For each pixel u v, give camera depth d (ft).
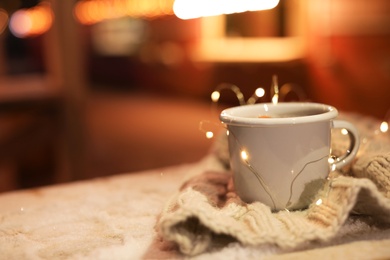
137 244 1.55
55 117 7.72
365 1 10.56
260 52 14.96
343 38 11.30
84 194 2.21
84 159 8.05
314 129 1.65
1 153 6.91
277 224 1.53
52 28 7.62
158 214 1.88
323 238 1.41
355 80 11.12
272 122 1.62
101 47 26.43
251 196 1.73
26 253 1.52
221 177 2.10
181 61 18.71
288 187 1.68
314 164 1.68
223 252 1.44
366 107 10.85
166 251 1.50
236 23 17.04
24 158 8.36
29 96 7.32
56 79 7.80
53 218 1.88
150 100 19.24
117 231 1.70
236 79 15.42
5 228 1.80
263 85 14.17
